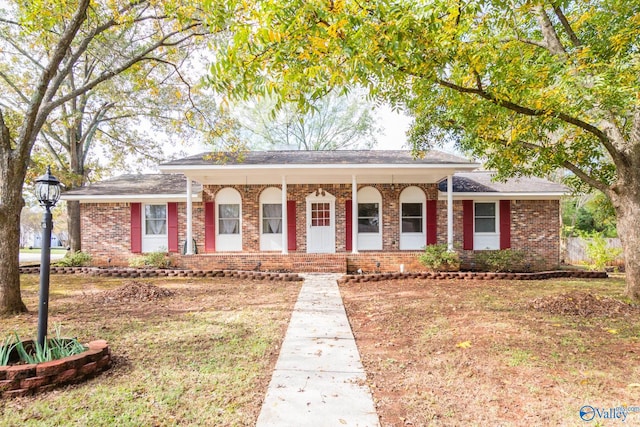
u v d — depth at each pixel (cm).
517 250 1273
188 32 1056
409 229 1442
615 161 720
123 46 1113
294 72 360
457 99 615
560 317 611
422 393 344
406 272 1144
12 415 302
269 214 1466
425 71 437
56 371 350
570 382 362
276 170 1227
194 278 1106
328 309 698
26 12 746
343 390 353
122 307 711
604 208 1197
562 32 762
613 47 570
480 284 988
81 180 1661
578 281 1041
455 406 318
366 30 335
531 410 309
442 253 1173
